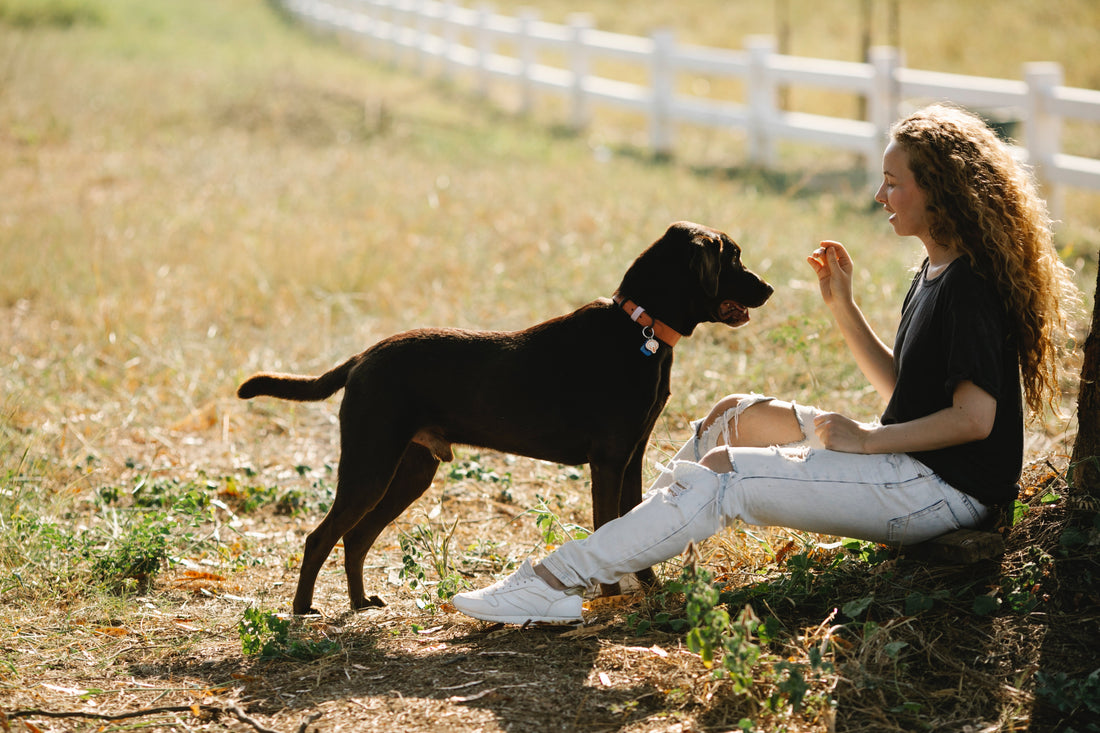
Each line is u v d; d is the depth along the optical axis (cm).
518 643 386
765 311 752
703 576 335
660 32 1536
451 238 1005
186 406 689
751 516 374
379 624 421
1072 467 395
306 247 956
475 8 3106
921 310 368
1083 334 669
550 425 414
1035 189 385
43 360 759
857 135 1262
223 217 1079
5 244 975
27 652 394
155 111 1650
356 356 436
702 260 411
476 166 1355
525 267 905
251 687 365
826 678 335
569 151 1495
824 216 1060
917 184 367
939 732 316
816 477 367
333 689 360
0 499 514
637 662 362
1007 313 362
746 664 319
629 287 422
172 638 412
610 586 420
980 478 365
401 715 337
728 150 1578
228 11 3303
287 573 489
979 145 365
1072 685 322
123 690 366
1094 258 880
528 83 1888
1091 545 370
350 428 416
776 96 1591
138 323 805
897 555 399
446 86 2153
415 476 448
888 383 430
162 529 488
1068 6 2202
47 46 2133
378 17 2636
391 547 513
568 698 342
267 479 603
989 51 1992
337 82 1998
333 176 1283
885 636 350
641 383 414
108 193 1211
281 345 774
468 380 414
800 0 2684
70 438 638
